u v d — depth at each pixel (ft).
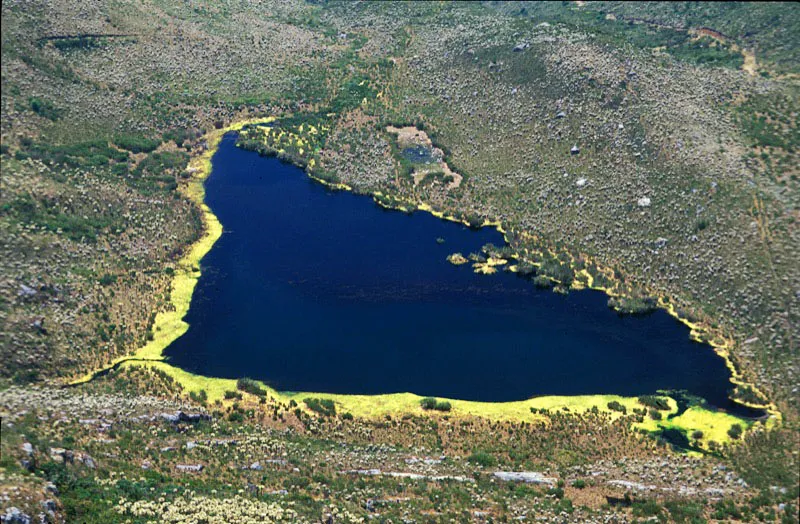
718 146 375.86
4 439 194.80
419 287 325.01
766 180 351.05
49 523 172.55
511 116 431.84
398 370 274.36
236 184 400.67
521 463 229.25
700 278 318.45
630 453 238.07
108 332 282.97
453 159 417.49
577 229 355.97
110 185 363.35
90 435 215.92
